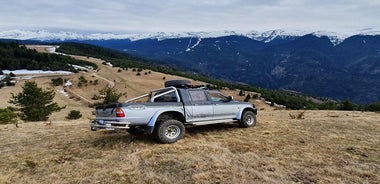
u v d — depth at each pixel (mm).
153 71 178000
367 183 5500
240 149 7750
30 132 11227
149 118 8164
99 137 9727
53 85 110875
